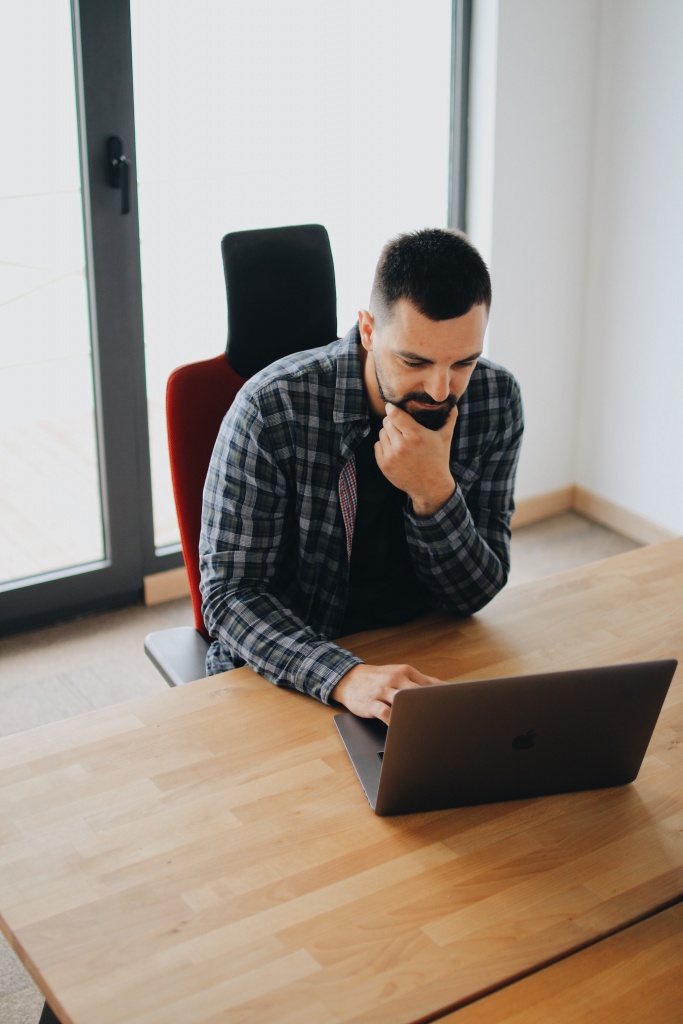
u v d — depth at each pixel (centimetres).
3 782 117
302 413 149
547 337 330
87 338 270
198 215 278
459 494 148
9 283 270
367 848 109
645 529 333
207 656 159
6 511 303
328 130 288
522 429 165
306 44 275
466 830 112
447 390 136
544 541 336
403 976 94
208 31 259
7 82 243
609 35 301
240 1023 89
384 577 163
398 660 142
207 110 266
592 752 116
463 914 101
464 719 108
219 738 125
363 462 154
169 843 109
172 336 290
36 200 256
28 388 294
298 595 159
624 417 330
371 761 121
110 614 292
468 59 295
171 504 314
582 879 106
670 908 103
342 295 312
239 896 102
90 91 242
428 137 304
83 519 303
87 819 112
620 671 110
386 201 306
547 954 96
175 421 161
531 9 289
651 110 295
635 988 93
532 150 304
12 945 98
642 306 313
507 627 151
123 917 99
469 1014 90
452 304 129
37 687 258
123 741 125
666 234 300
